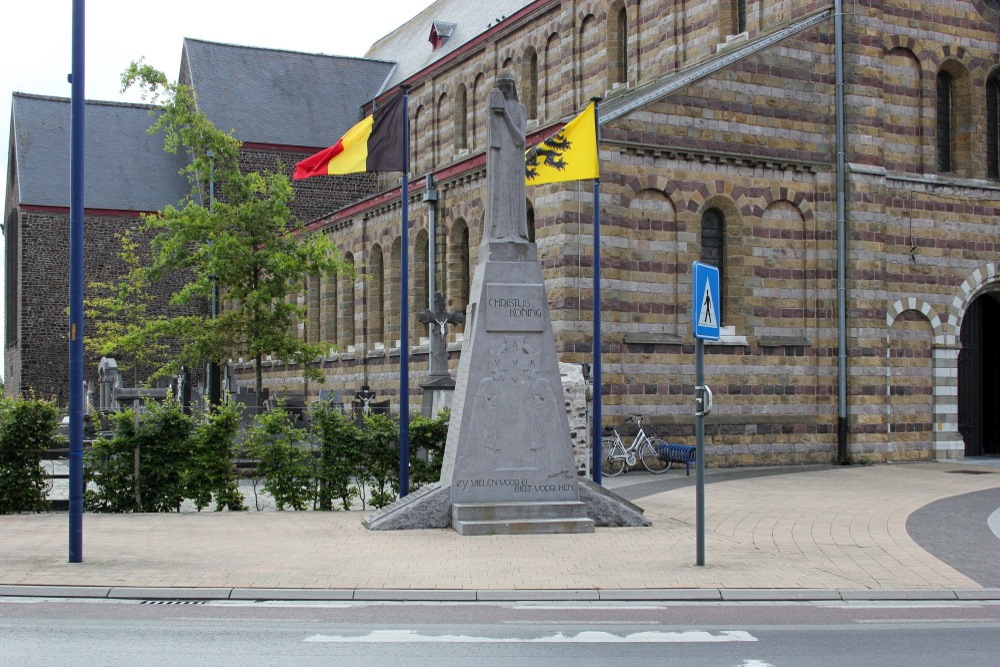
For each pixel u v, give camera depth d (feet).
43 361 206.39
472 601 41.32
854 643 34.65
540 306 58.29
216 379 122.42
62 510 66.85
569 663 31.63
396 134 66.13
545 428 57.98
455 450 57.62
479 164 115.24
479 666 31.19
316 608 39.73
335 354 156.04
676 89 94.17
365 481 68.64
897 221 102.47
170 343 201.67
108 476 66.13
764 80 97.60
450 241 123.03
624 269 92.02
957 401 104.88
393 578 44.32
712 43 108.99
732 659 32.37
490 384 57.62
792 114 98.73
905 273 102.47
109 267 206.49
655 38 116.47
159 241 118.73
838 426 98.94
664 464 91.66
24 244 205.98
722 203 96.53
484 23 167.73
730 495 74.69
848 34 100.27
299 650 33.04
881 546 53.93
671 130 93.97
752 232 97.25
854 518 63.67
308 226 165.17
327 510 67.67
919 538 56.59
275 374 176.35
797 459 97.66
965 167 106.93
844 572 46.91
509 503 56.95
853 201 99.71
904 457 101.24
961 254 105.29
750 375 96.43
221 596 41.57
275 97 208.23
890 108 102.78
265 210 115.34
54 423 66.54
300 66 215.72
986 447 110.01
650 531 57.72
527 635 35.35
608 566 47.37
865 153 100.78
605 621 37.73
